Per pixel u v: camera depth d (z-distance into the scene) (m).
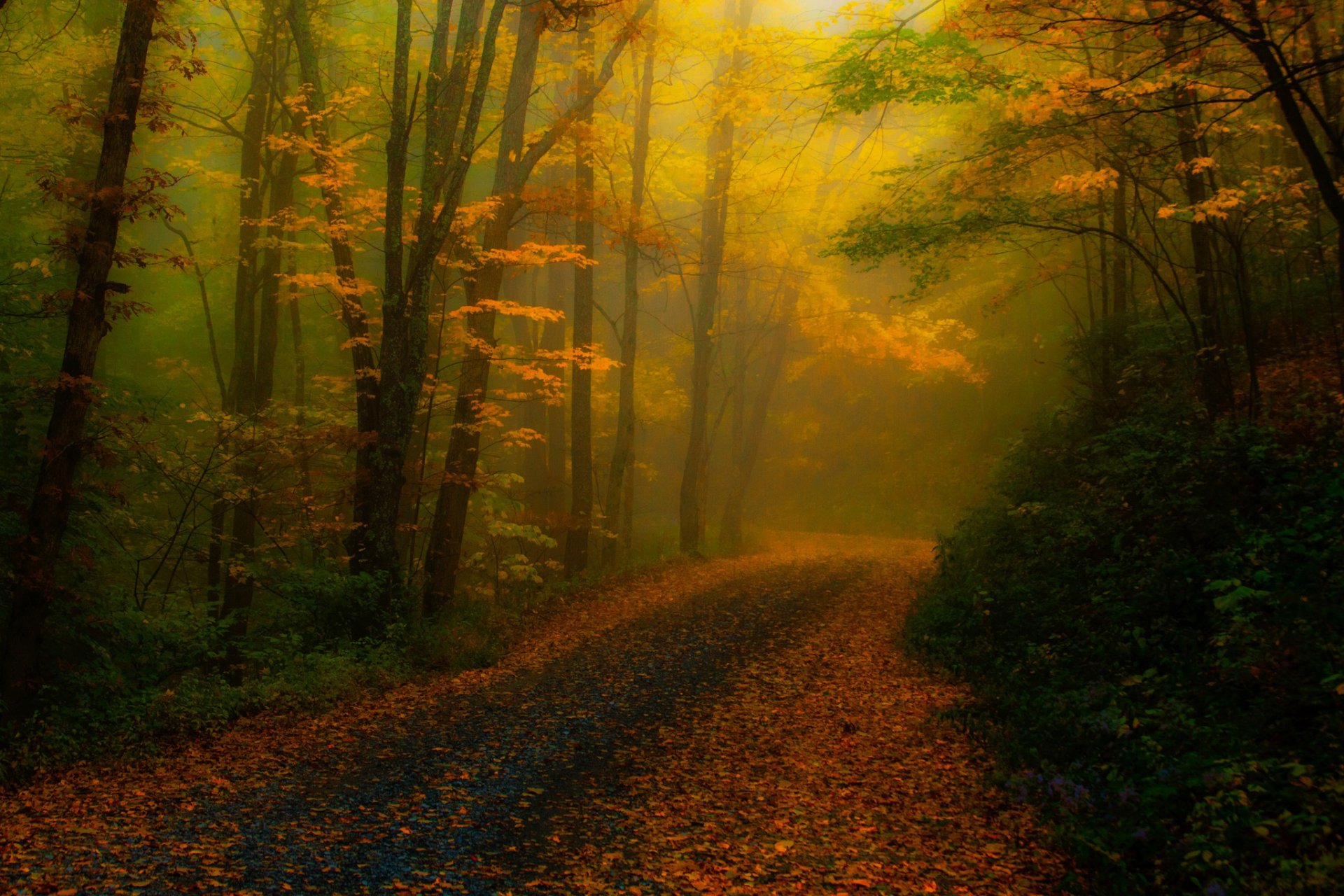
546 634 13.91
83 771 7.84
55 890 5.38
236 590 15.91
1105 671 8.19
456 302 25.67
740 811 6.95
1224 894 4.43
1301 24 7.73
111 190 9.38
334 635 12.24
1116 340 15.30
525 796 7.26
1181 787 5.52
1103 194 14.62
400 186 13.18
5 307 11.80
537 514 18.77
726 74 19.47
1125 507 10.88
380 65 18.98
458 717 9.55
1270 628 6.89
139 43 9.60
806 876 5.80
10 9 16.50
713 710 9.80
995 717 8.27
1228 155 13.96
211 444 14.58
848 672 11.30
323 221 14.99
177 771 7.84
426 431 15.74
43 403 12.01
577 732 9.00
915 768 7.77
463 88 14.15
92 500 11.77
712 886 5.68
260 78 17.69
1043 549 11.58
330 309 21.36
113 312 9.97
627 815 6.88
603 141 19.50
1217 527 9.20
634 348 21.08
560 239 20.11
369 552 13.22
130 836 6.29
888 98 12.50
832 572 20.19
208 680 10.16
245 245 17.62
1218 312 13.46
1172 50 9.12
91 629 11.39
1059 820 5.94
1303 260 15.17
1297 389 11.68
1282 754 5.67
